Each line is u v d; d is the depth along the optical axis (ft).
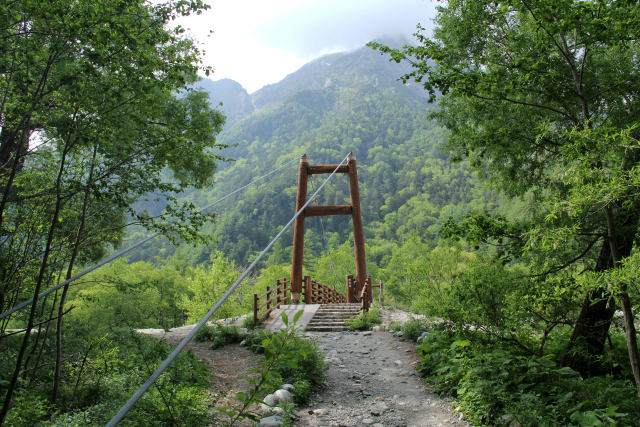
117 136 14.84
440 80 15.65
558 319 18.67
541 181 22.41
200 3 14.55
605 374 18.39
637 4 13.38
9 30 11.96
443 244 43.73
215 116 26.58
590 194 11.46
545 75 15.29
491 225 17.33
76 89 12.07
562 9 13.47
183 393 14.53
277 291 45.65
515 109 19.93
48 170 15.83
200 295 86.28
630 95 16.71
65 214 16.99
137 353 20.11
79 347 19.53
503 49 18.34
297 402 17.40
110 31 11.87
